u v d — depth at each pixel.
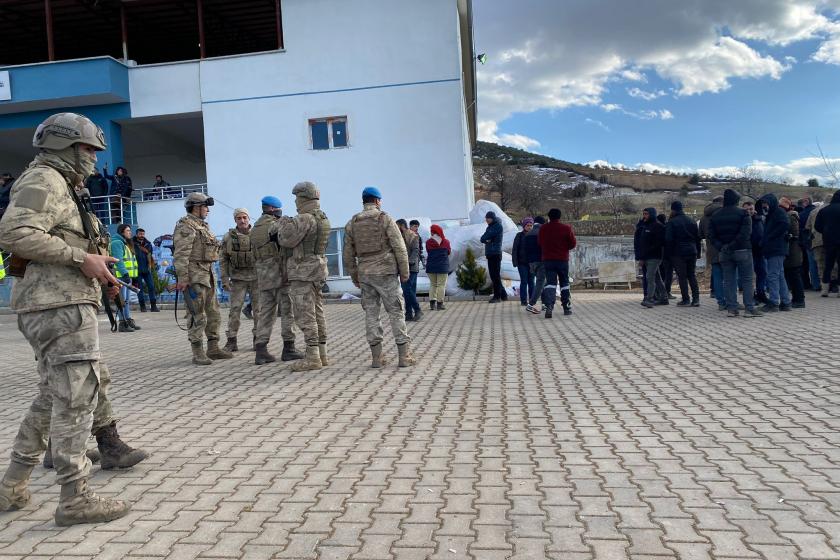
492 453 4.51
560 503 3.59
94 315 3.59
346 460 4.46
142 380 7.71
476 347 9.30
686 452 4.40
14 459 3.73
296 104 20.31
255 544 3.21
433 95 19.83
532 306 13.12
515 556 3.00
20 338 12.53
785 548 3.00
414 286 12.83
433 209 19.91
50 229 3.40
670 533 3.18
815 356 7.55
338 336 11.19
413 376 7.39
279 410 6.01
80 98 20.53
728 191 11.10
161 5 21.92
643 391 6.24
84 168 3.63
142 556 3.12
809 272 15.20
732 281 11.12
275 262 8.51
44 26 23.64
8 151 26.66
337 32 20.09
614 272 20.38
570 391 6.36
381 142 20.05
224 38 25.83
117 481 4.19
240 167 20.58
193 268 8.57
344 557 3.04
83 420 3.53
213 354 9.03
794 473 3.95
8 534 3.41
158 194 22.44
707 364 7.38
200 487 4.03
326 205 20.28
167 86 20.98
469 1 22.19
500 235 15.66
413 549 3.10
